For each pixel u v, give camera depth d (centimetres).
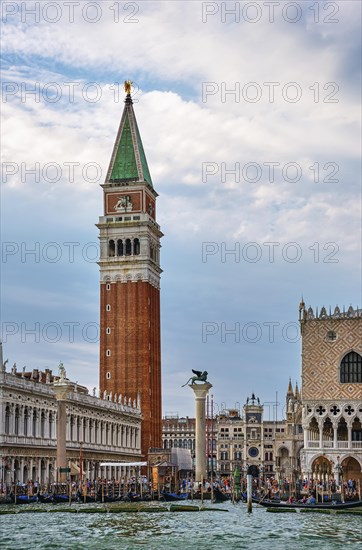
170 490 15212
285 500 12800
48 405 15975
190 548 7775
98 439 18812
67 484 13338
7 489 12556
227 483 16625
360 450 14038
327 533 8869
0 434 13825
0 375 13900
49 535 8588
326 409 14275
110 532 8881
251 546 7900
